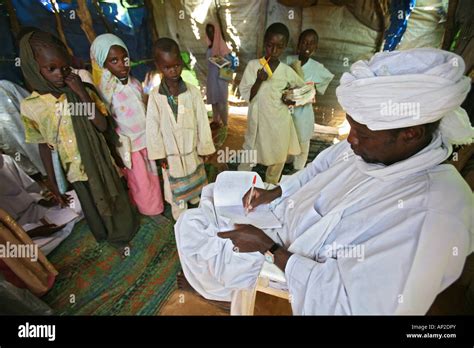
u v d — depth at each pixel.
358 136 1.01
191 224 1.51
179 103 2.31
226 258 1.37
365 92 0.90
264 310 2.05
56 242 2.53
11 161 2.60
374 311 0.94
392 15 3.79
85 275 2.32
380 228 1.01
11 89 2.87
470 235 0.92
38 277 2.08
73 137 2.05
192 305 2.09
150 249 2.54
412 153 0.98
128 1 3.96
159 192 2.81
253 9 4.31
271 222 1.45
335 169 1.32
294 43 4.31
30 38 1.73
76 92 1.95
